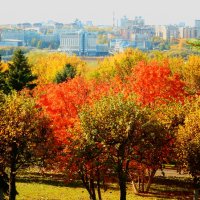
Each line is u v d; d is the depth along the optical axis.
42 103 47.28
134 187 57.47
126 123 38.28
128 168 43.31
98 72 140.88
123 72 128.75
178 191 58.16
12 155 42.22
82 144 39.34
